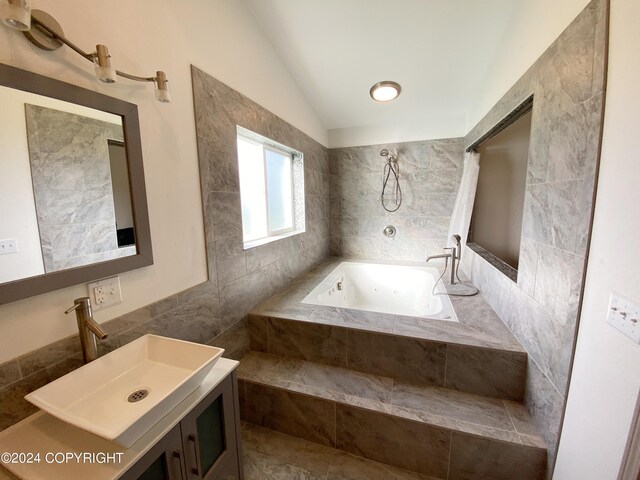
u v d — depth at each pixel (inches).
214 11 61.4
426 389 62.4
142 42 46.2
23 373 34.2
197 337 60.5
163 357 44.0
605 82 35.4
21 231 33.0
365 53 84.9
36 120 33.8
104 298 42.4
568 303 42.5
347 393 61.1
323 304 85.4
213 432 42.9
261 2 71.2
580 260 39.7
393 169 130.1
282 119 92.4
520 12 61.8
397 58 86.3
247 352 77.5
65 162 36.9
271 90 85.0
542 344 50.3
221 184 65.7
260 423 66.3
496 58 77.6
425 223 129.4
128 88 44.2
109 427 32.2
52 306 36.8
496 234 88.3
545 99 50.6
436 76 93.2
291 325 73.8
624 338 31.6
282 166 107.9
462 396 60.0
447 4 67.3
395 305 122.8
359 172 135.8
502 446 48.8
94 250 40.5
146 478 31.7
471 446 50.6
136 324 47.3
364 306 125.8
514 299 63.7
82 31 37.9
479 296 88.5
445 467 52.9
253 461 57.6
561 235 44.8
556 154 46.6
